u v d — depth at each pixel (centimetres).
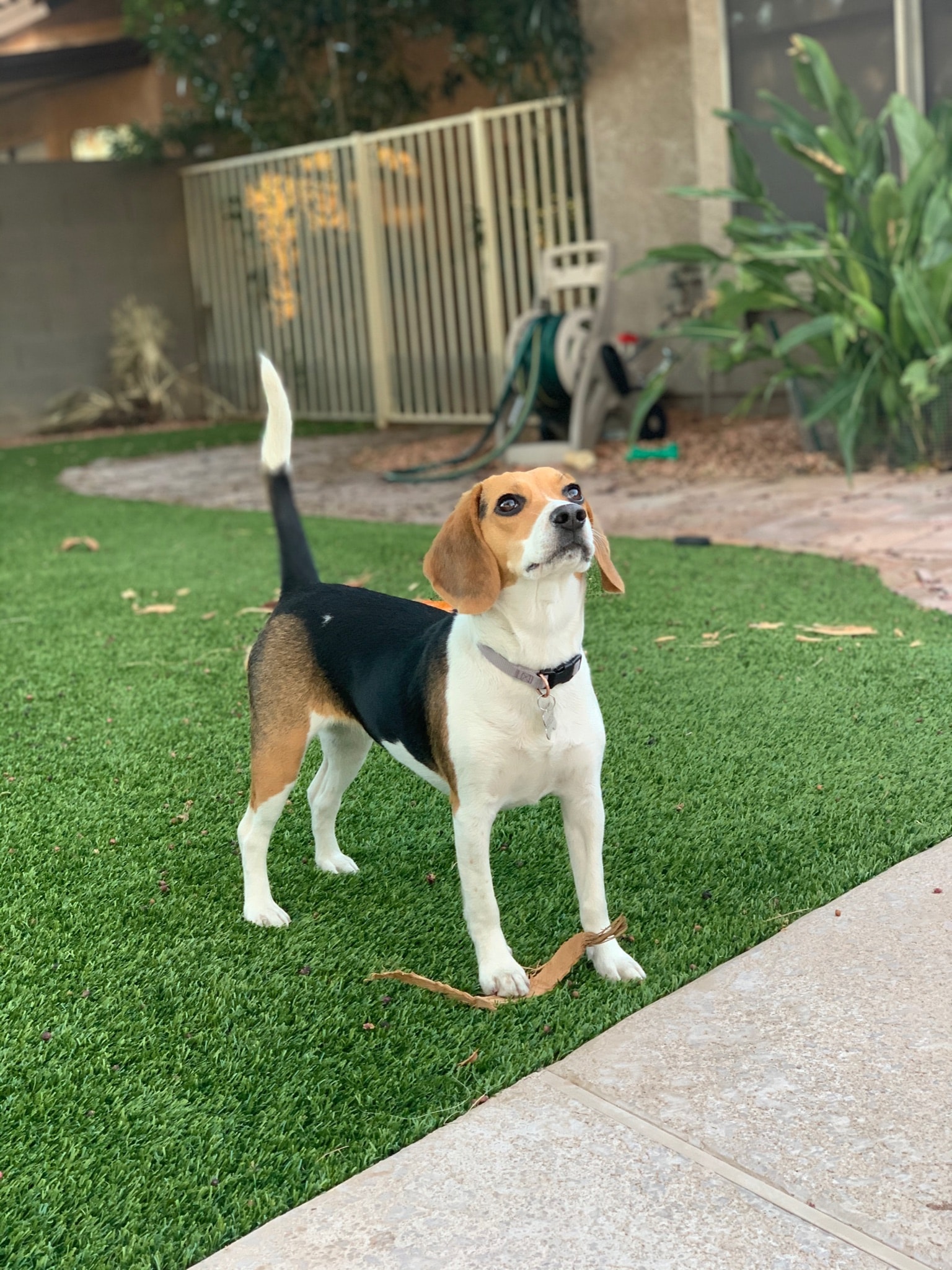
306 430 562
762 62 398
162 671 199
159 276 634
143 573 273
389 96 580
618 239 459
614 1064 94
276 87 594
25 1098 94
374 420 565
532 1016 101
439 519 317
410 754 110
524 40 466
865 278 314
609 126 450
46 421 609
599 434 396
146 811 147
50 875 130
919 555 236
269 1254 77
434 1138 86
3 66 668
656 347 452
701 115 413
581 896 109
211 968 112
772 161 403
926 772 142
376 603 119
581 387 382
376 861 133
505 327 516
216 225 624
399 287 542
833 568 233
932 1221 75
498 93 524
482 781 102
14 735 173
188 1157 86
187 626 225
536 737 101
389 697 110
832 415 333
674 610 214
